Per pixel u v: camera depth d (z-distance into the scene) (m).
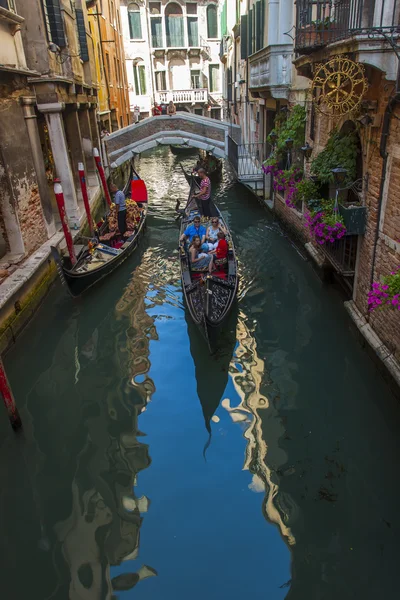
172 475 5.11
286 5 10.02
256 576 4.05
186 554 4.27
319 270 8.82
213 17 30.97
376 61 4.96
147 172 22.83
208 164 19.91
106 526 4.56
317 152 8.43
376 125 5.57
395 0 4.86
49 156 14.66
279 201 12.27
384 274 5.72
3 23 7.98
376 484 4.80
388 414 5.50
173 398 6.30
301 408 5.94
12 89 8.52
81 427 5.87
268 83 11.00
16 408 5.67
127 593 3.95
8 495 4.96
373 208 5.95
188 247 9.34
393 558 4.07
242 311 8.27
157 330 7.91
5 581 4.10
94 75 16.95
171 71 31.80
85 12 15.66
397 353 5.44
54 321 8.22
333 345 7.01
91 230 11.20
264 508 4.66
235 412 5.97
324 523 4.43
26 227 8.77
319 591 3.88
